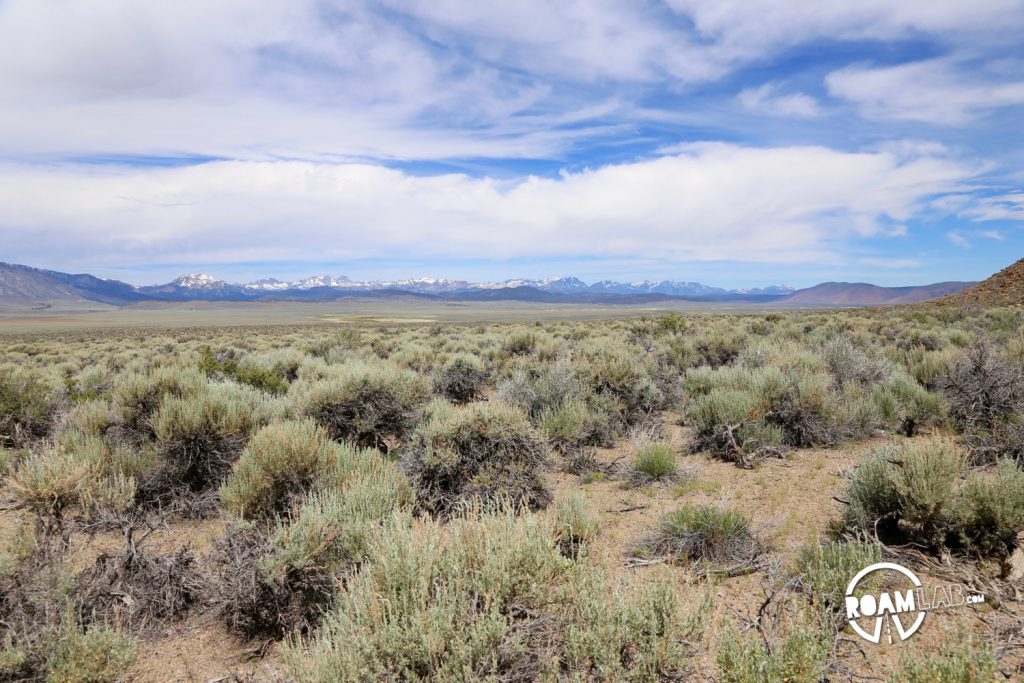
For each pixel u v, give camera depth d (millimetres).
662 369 14883
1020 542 4875
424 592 3305
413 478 6898
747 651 3170
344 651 3078
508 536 3779
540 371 13688
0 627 3898
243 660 4102
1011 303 42375
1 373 10758
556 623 3445
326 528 4566
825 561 4578
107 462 7191
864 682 3404
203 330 75438
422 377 10992
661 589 3525
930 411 9688
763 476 7844
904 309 45938
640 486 7793
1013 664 3490
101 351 32094
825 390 9742
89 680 3645
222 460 7547
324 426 9031
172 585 4695
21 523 5383
